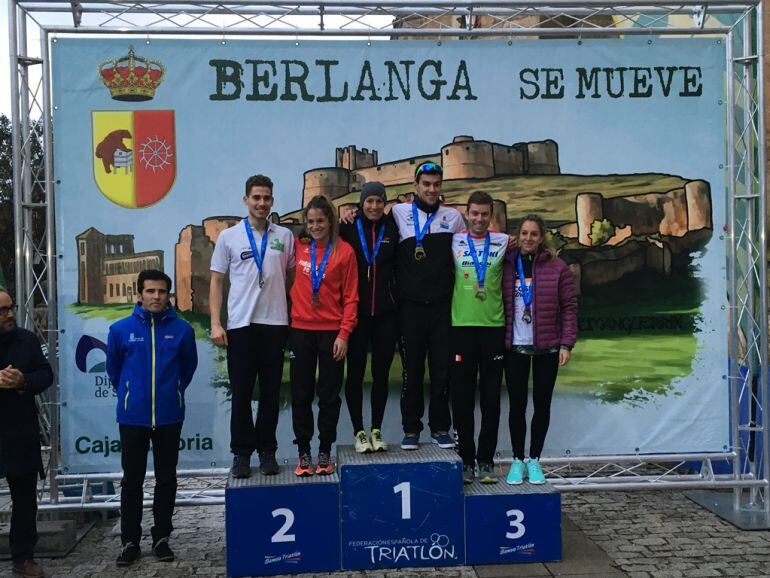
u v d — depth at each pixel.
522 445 4.26
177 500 4.64
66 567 4.05
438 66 4.87
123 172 4.75
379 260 4.15
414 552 3.93
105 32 4.68
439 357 4.23
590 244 4.96
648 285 5.00
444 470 3.94
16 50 4.57
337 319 4.09
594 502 5.18
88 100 4.72
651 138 4.98
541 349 4.16
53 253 4.70
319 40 4.82
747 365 4.99
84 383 4.74
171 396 4.01
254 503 3.86
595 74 4.94
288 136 4.82
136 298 4.73
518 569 3.90
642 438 5.02
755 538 4.38
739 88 5.19
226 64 4.78
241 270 4.12
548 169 4.93
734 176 4.92
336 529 3.90
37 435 3.89
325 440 4.12
